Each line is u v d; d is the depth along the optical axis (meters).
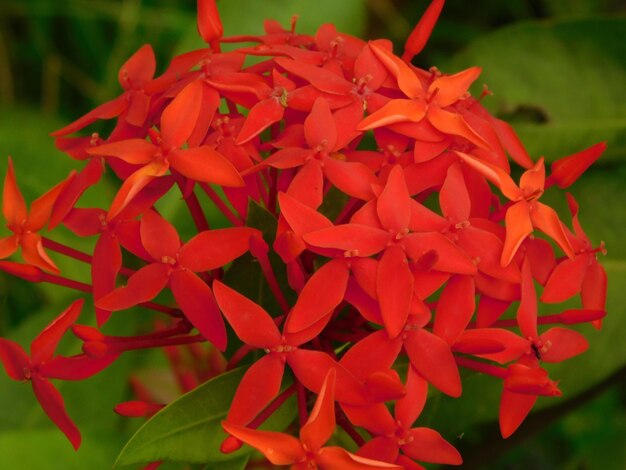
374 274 0.26
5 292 0.39
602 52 0.35
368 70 0.27
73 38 0.42
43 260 0.27
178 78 0.28
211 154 0.26
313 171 0.26
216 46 0.29
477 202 0.27
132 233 0.26
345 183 0.26
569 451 0.38
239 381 0.26
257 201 0.27
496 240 0.26
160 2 0.41
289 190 0.26
